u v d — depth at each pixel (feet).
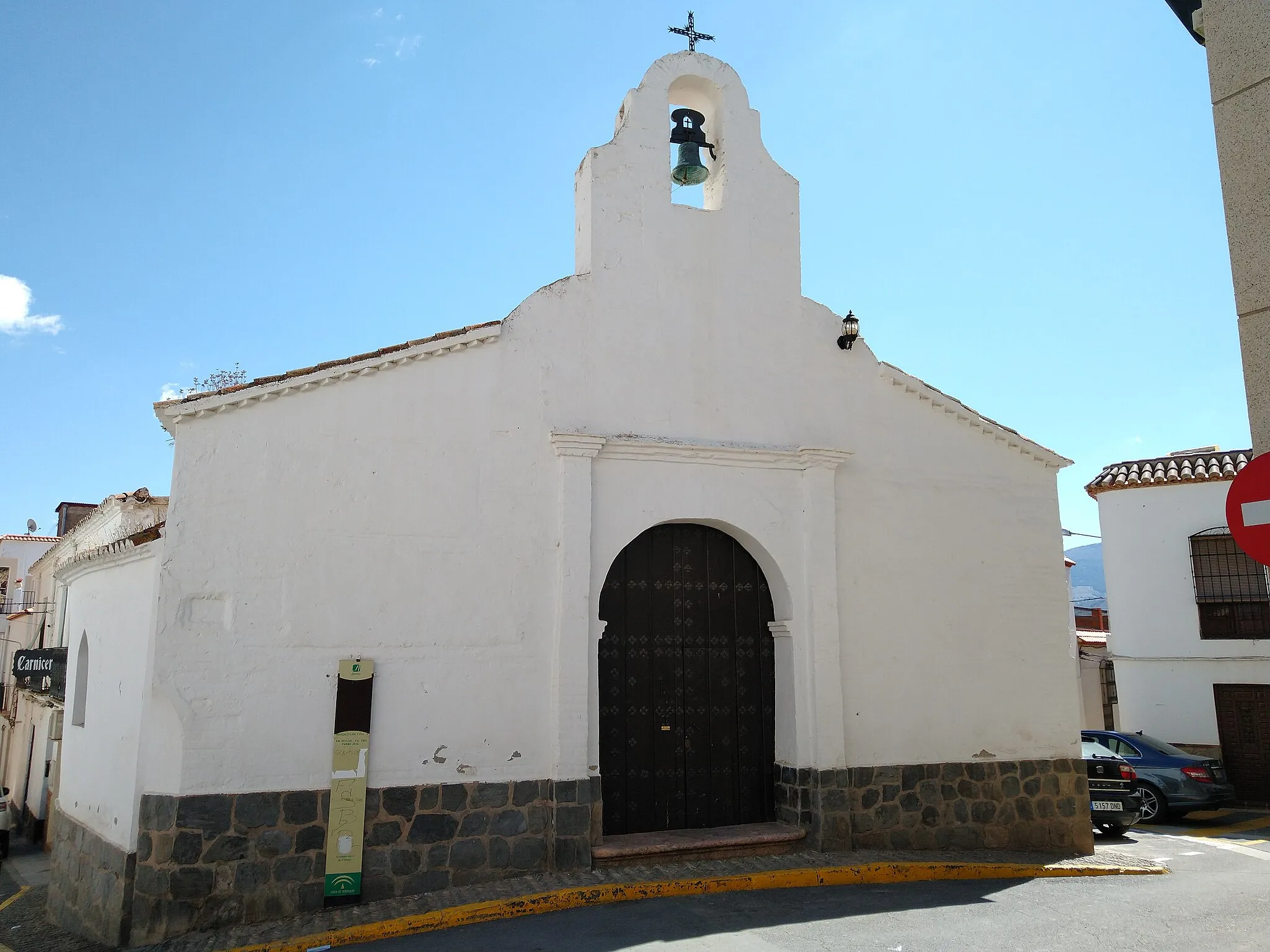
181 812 24.47
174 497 25.84
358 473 27.63
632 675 31.24
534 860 27.45
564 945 21.50
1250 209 17.04
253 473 26.63
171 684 25.02
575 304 31.14
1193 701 57.93
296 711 25.95
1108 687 71.46
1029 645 34.96
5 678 83.87
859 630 32.65
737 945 21.42
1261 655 56.24
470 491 28.71
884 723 32.32
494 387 29.58
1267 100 17.02
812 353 34.12
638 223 32.60
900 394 35.09
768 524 32.32
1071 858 32.53
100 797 29.99
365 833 25.96
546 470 29.76
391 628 27.20
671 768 31.24
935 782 32.53
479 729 27.61
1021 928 23.07
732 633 32.81
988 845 32.71
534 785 27.86
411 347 28.48
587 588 29.14
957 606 34.22
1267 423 16.43
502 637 28.30
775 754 32.73
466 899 25.26
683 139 34.63
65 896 31.60
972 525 35.14
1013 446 36.32
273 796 25.34
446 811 26.84
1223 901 26.50
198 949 22.85
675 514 31.17
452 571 28.09
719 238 33.65
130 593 30.09
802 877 27.84
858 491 33.73
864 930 22.68
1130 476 61.46
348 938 22.99
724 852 29.40
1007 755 33.71
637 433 31.09
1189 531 59.26
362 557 27.25
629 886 26.21
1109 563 62.34
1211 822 48.44
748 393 32.89
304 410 27.40
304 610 26.45
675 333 32.30
